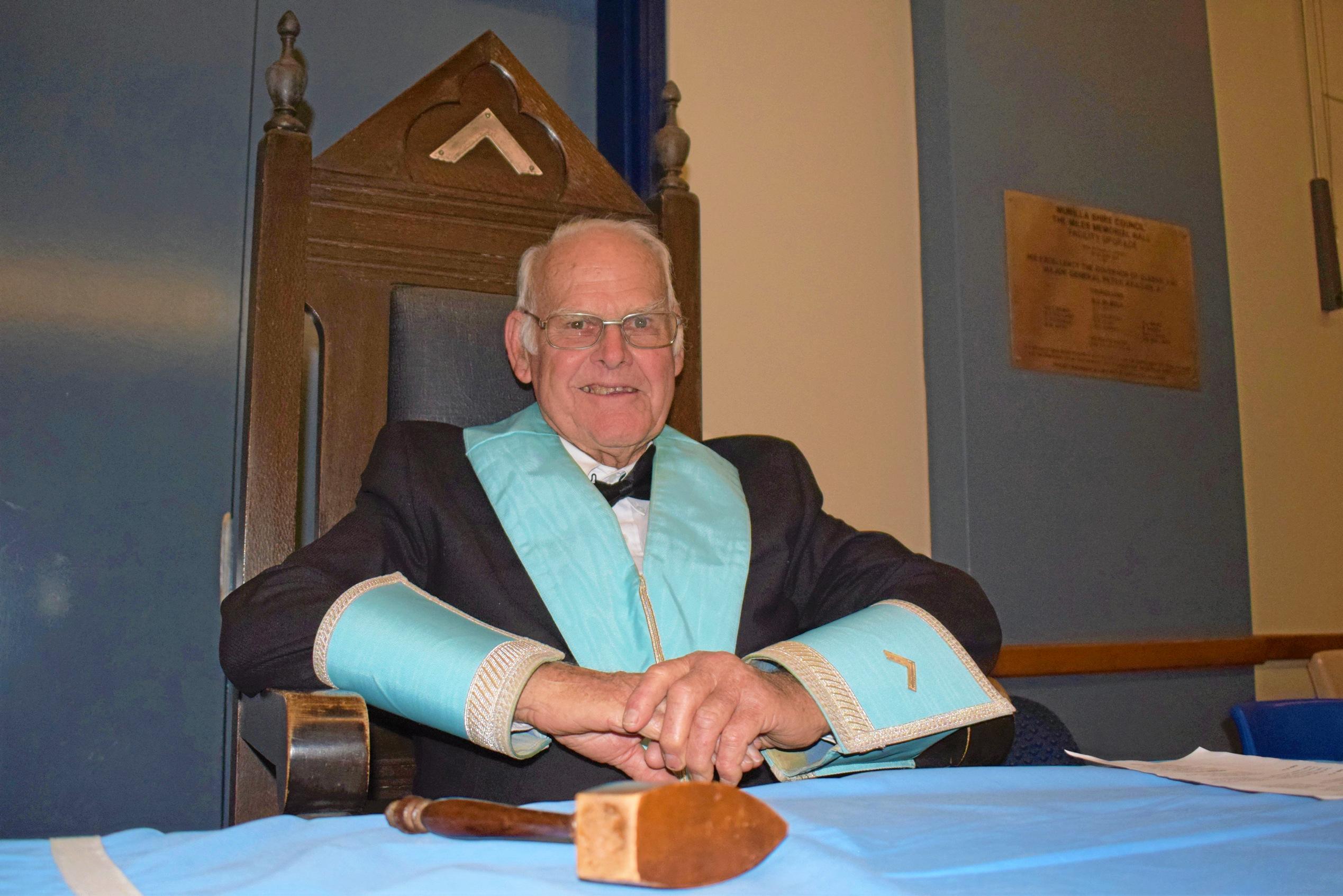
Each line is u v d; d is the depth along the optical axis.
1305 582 3.11
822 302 2.56
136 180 2.11
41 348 2.01
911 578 1.36
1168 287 2.95
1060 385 2.73
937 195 2.68
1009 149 2.74
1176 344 2.94
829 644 0.98
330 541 1.33
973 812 0.72
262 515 1.48
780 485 1.61
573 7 2.55
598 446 1.59
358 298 1.61
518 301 1.69
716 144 2.48
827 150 2.62
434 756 1.35
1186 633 2.82
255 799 1.38
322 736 0.92
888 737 0.92
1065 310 2.76
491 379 1.68
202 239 2.15
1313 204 3.30
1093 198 2.86
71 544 1.99
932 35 2.73
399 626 1.01
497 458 1.49
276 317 1.54
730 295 2.45
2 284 2.00
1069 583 2.67
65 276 2.04
